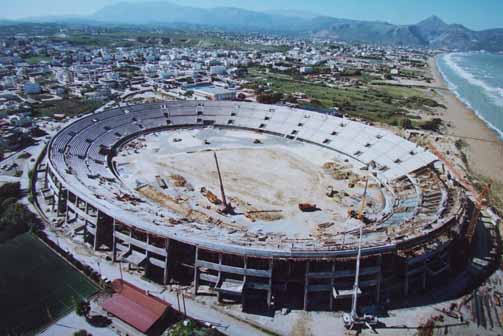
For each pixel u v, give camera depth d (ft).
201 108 621.31
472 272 278.05
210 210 339.16
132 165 437.99
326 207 354.54
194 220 311.68
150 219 279.90
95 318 220.23
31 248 283.18
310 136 540.93
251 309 236.43
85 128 487.20
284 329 221.25
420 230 266.57
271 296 241.14
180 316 225.35
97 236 284.82
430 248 258.98
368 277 250.57
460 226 291.79
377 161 454.40
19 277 252.42
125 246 275.39
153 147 500.74
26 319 219.00
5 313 222.48
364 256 237.04
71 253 280.10
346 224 323.57
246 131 583.99
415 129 649.20
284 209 348.38
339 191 389.19
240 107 622.13
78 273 258.78
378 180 418.51
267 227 314.55
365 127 517.55
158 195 362.94
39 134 547.49
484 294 255.50
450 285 264.11
